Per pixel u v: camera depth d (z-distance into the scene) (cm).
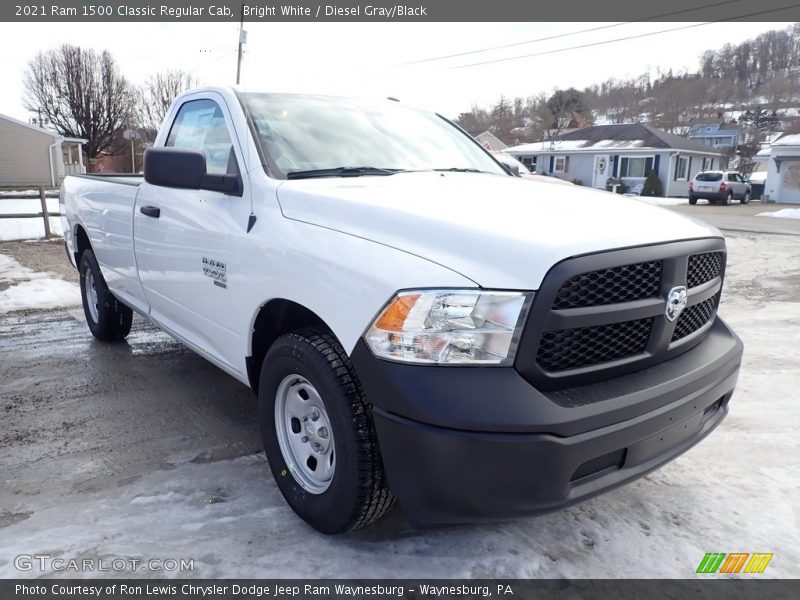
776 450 343
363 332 219
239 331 296
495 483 200
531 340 202
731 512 283
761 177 4562
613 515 280
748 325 622
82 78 4697
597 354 222
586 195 285
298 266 250
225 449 338
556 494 205
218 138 338
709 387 251
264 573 236
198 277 327
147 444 343
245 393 420
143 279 403
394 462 212
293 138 320
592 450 207
